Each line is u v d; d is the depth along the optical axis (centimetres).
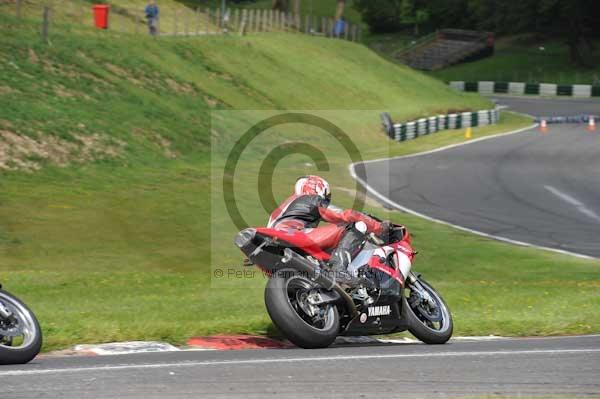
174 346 1869
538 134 10300
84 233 4072
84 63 8288
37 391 1292
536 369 1596
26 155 5838
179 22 12875
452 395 1360
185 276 3166
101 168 6009
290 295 1869
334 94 11325
